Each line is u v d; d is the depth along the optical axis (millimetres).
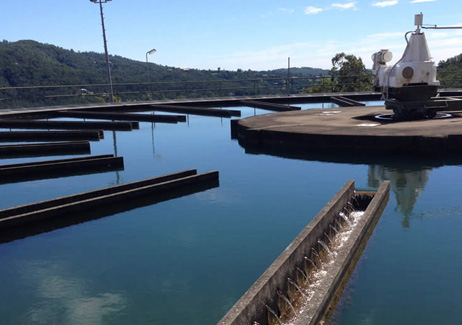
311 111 21734
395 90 16031
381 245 6797
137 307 5344
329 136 13758
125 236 7664
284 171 11781
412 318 4844
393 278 5742
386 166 11750
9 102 28391
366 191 9133
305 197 9391
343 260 5590
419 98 16094
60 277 6238
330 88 54094
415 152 12711
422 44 15758
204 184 10711
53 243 7469
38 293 5809
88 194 9188
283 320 4969
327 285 4984
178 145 16688
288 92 33094
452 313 4914
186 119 25125
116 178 11828
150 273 6223
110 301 5512
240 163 13039
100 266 6535
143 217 8578
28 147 15844
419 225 7539
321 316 4797
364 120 16938
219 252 6801
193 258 6637
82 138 19000
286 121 17609
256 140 15570
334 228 7242
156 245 7199
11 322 5148
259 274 6031
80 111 27594
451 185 9781
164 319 5062
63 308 5406
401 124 15156
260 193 9820
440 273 5832
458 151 12602
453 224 7523
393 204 8680
